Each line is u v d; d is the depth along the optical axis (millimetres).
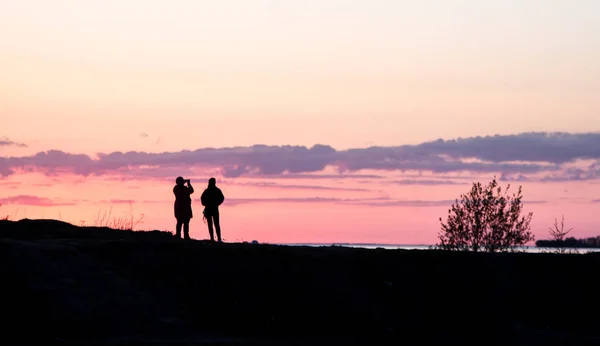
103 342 23688
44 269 25984
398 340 26062
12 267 25594
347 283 29094
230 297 27406
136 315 25562
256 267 28859
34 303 24812
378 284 29469
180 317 26109
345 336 26656
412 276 30234
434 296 29547
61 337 24078
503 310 29750
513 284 31062
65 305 25000
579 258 33125
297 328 26938
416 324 27906
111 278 26656
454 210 34188
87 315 24953
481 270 31281
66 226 34688
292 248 30781
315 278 28906
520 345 26359
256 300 27547
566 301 30859
